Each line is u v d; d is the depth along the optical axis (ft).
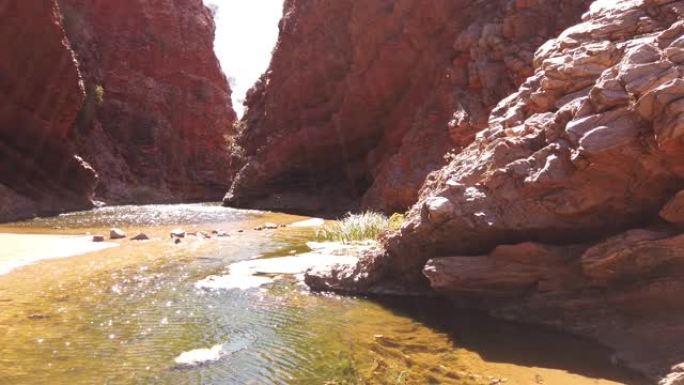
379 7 73.41
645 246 18.26
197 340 19.39
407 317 22.31
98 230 56.29
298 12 96.37
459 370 16.57
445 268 22.62
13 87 81.10
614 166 18.72
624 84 18.56
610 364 16.92
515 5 53.93
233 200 102.37
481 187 22.47
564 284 21.06
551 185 20.44
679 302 18.07
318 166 92.43
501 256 21.76
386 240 26.58
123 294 26.25
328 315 22.67
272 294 26.37
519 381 15.64
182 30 175.73
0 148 79.97
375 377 16.02
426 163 58.54
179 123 170.71
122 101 153.58
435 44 66.28
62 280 29.19
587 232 20.84
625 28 22.70
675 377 14.69
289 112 96.68
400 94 75.05
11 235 47.70
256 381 15.71
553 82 23.06
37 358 17.39
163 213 81.92
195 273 31.42
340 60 85.51
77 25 140.87
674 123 16.39
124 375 16.08
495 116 27.20
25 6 80.43
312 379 15.89
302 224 61.52
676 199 17.74
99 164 131.85
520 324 21.16
